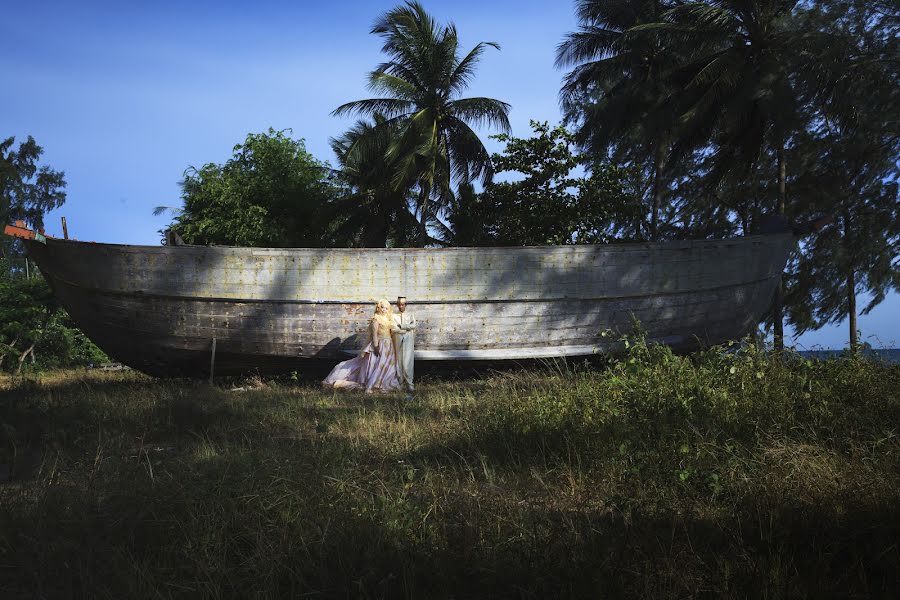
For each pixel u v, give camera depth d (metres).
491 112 29.72
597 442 5.64
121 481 4.72
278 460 5.31
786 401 6.24
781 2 24.02
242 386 14.37
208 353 14.76
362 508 4.14
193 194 31.38
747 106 23.08
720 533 3.71
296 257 14.36
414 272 14.48
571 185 25.88
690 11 23.80
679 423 5.71
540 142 25.89
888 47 21.47
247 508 4.13
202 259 14.28
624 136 32.28
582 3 28.45
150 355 15.09
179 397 10.59
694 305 15.84
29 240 14.74
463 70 30.22
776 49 23.41
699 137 24.95
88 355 24.19
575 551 3.54
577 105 34.44
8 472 5.88
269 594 3.22
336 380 13.34
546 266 14.80
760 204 29.28
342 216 33.47
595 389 7.39
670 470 4.76
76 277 14.67
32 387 11.89
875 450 5.09
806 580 3.18
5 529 3.98
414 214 33.25
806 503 4.04
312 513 4.05
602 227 26.81
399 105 30.34
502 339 14.84
